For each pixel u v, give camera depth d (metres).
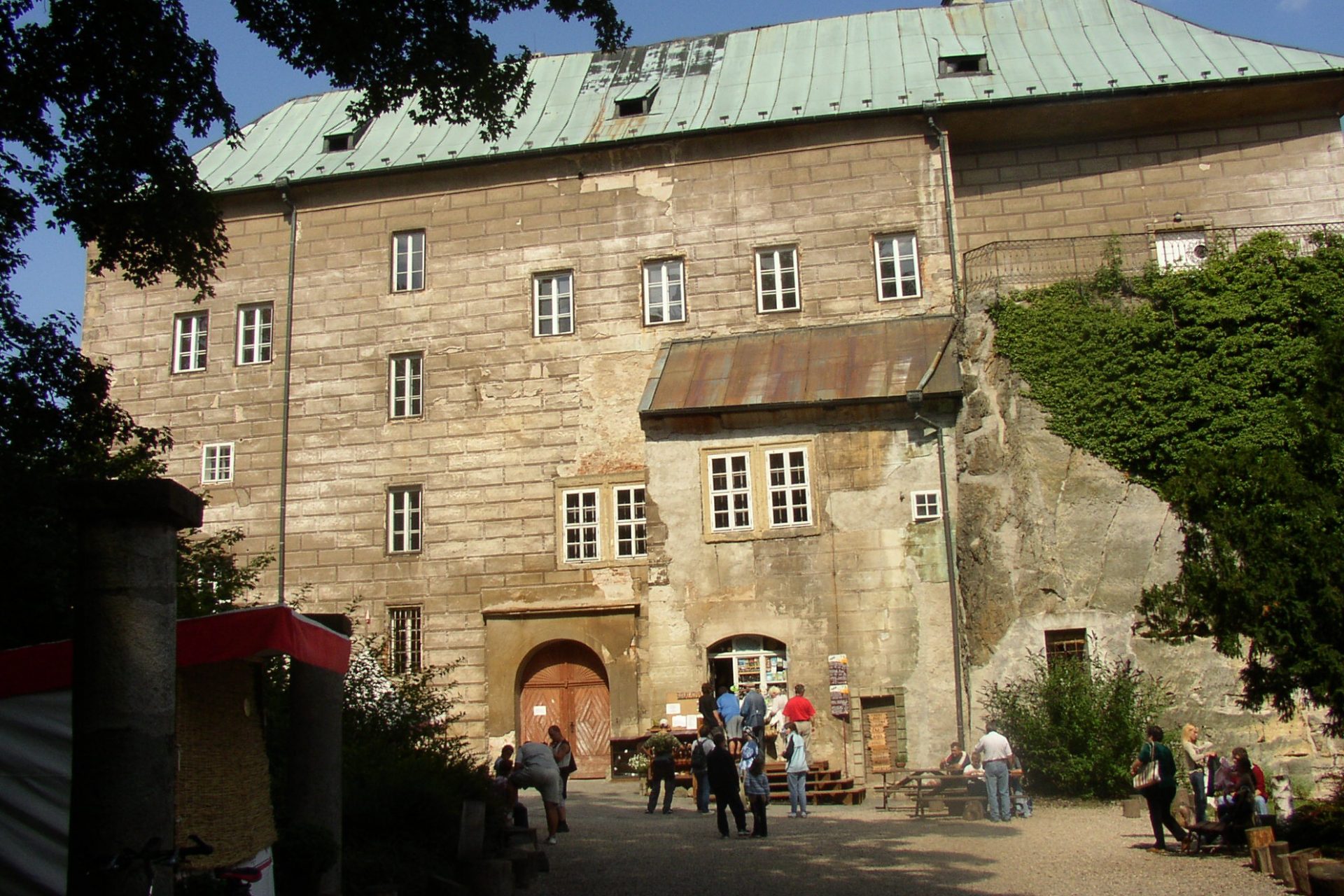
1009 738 27.33
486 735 34.25
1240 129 36.53
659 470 32.97
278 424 37.94
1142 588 28.25
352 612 36.03
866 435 31.95
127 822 9.77
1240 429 29.64
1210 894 15.40
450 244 38.16
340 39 18.05
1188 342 30.30
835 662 30.81
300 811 13.63
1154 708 26.86
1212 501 18.58
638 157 37.50
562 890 16.45
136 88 17.48
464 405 36.94
